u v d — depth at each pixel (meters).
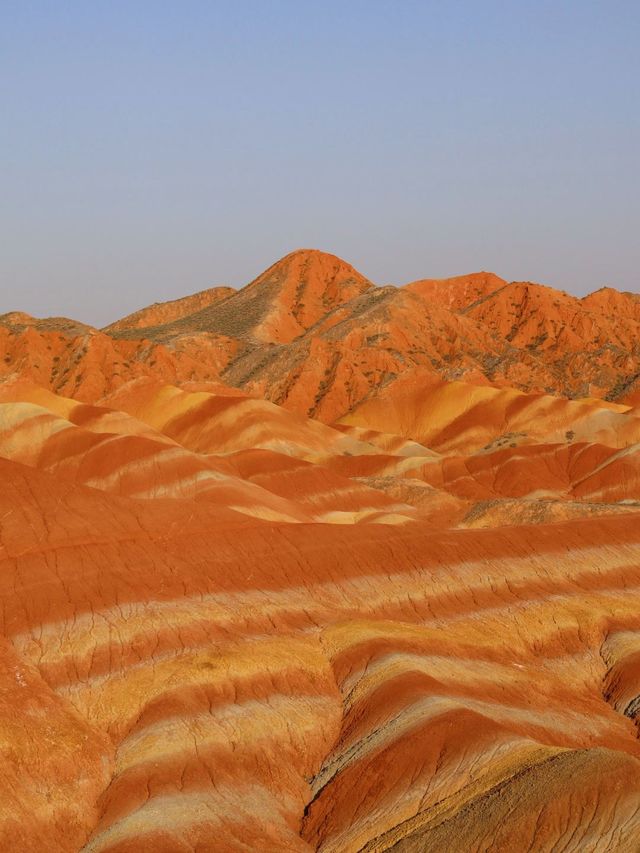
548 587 90.19
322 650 75.62
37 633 72.56
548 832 49.59
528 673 79.38
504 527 96.31
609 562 94.44
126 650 71.75
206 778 61.59
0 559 78.19
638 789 49.84
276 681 70.75
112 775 62.62
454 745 59.38
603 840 48.25
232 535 86.00
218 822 57.56
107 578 77.56
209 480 135.12
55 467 144.50
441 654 76.69
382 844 54.38
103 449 143.00
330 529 89.94
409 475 180.75
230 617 77.25
